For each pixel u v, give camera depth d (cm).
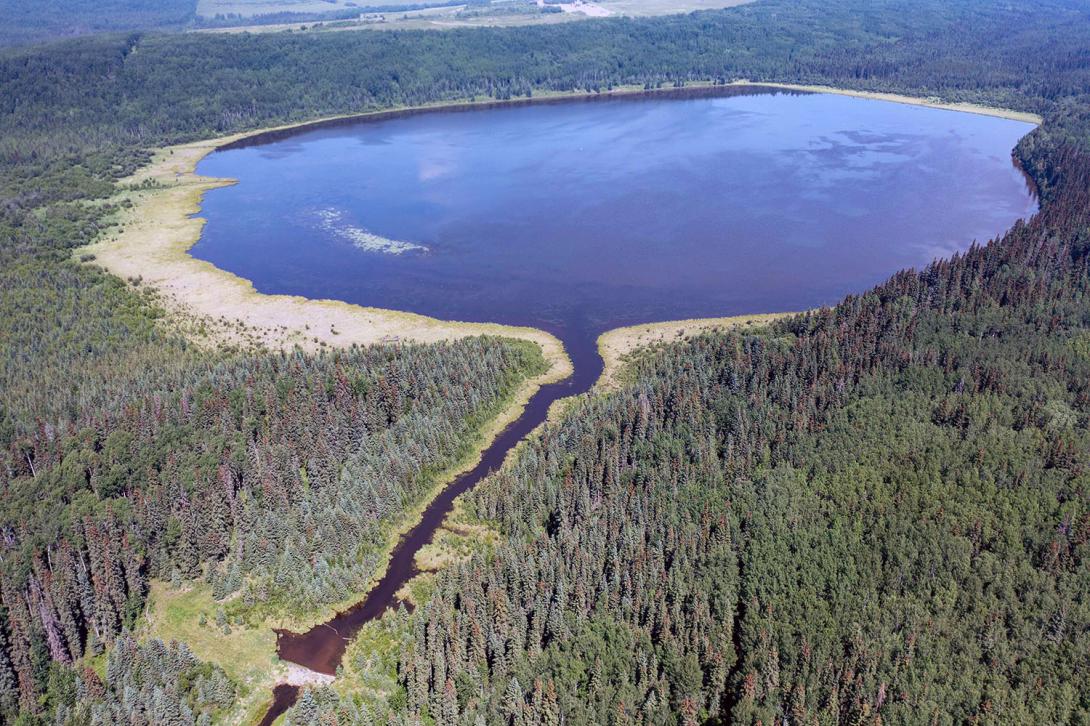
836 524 14450
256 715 12875
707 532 14738
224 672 13450
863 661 11981
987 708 11150
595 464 17150
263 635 14350
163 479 16462
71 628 13388
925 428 16612
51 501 15700
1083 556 13375
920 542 13812
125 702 12438
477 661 12900
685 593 13538
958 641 12250
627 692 12138
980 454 15525
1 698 12381
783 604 13138
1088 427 16262
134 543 15225
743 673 12306
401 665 13212
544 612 13425
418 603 14938
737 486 15638
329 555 15688
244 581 15300
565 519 15700
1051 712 11262
